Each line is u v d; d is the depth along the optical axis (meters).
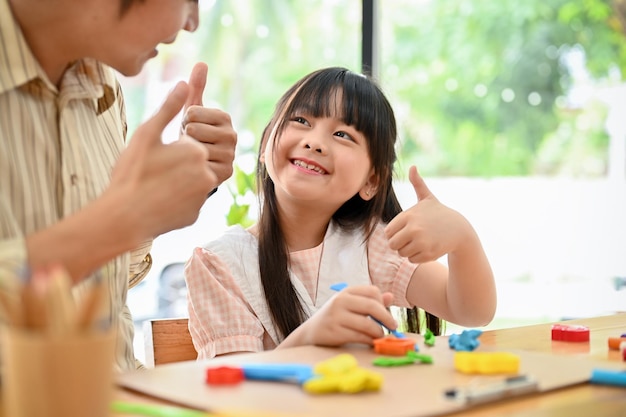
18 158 0.89
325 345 0.93
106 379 0.52
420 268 1.47
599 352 0.94
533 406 0.66
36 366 0.50
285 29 4.55
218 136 1.13
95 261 0.73
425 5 5.13
